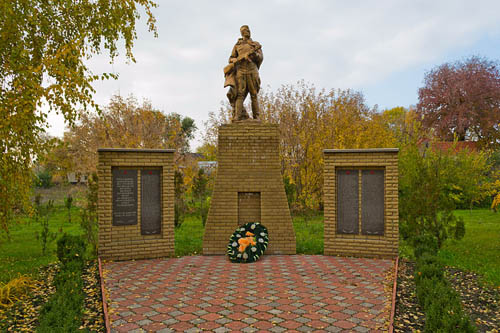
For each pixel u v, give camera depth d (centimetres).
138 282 668
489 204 2409
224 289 619
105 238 870
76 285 561
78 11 786
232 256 841
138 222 904
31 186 859
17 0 664
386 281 668
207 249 935
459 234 893
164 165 927
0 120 619
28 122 667
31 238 1298
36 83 642
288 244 934
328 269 762
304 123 2127
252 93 999
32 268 820
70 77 637
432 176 923
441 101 3566
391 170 884
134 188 906
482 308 551
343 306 535
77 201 2386
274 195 944
